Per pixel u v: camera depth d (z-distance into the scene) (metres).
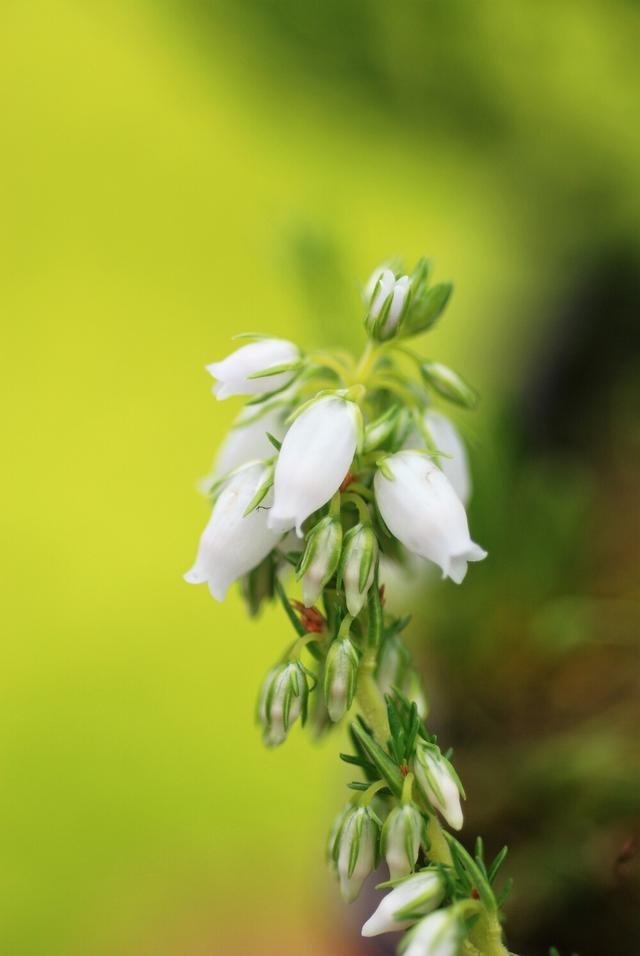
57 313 0.37
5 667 0.30
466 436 0.16
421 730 0.12
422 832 0.12
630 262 0.21
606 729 0.16
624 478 0.18
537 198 0.23
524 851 0.15
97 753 0.29
